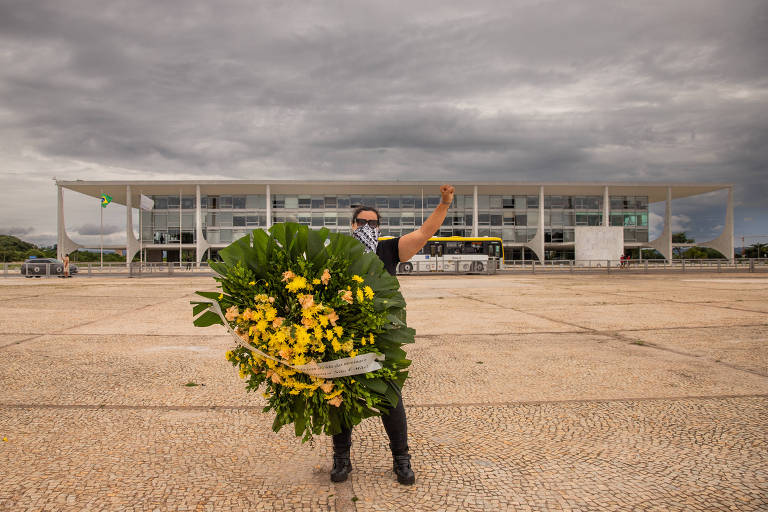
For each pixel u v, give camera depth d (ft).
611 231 157.99
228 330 7.98
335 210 178.50
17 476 8.85
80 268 140.56
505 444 10.49
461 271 117.19
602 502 7.96
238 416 12.28
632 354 19.95
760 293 49.21
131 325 28.17
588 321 29.76
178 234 175.63
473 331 26.03
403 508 7.77
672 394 14.20
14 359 18.85
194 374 16.56
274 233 7.89
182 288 60.08
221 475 8.95
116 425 11.59
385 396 7.97
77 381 15.58
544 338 23.89
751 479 8.73
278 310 7.62
